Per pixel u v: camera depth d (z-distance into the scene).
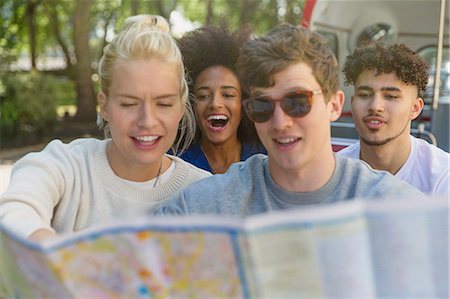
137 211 1.90
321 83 1.55
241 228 1.03
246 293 1.09
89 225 1.87
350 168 1.65
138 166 1.90
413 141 2.51
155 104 1.77
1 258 1.20
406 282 1.05
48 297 1.16
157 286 1.12
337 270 1.04
